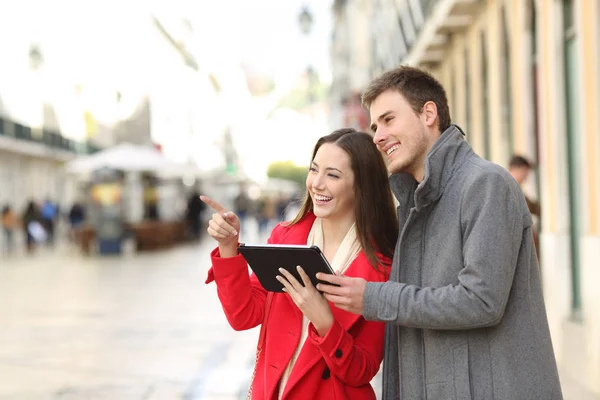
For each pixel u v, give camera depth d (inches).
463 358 84.6
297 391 98.0
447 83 574.2
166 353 295.4
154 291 502.0
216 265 100.6
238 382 245.8
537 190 330.6
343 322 97.4
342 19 1631.4
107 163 925.8
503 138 395.2
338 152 102.1
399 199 92.6
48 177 1501.0
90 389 237.6
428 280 86.7
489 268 81.0
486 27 431.2
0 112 1237.1
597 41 237.9
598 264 229.8
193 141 2456.9
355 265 100.9
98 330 349.1
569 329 255.9
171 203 1569.9
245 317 102.9
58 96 1518.2
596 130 239.0
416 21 625.3
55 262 786.8
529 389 83.4
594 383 226.1
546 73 301.9
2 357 289.3
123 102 1792.6
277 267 92.4
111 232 872.9
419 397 87.6
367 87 93.0
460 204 85.0
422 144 89.9
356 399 98.4
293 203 113.2
